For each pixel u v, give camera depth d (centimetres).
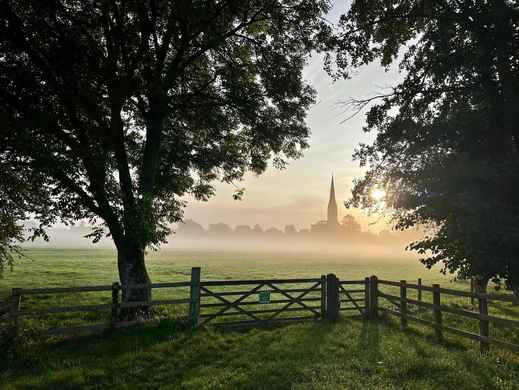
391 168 1101
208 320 989
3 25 873
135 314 1003
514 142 903
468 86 979
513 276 800
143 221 995
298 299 1109
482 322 764
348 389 571
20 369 658
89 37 966
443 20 1047
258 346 812
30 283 2123
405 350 768
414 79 1116
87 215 1129
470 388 580
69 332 834
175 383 600
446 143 952
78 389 574
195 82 1348
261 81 1296
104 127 1028
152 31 1059
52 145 884
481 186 848
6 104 902
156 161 1184
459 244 882
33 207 1167
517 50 903
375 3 1138
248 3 1119
